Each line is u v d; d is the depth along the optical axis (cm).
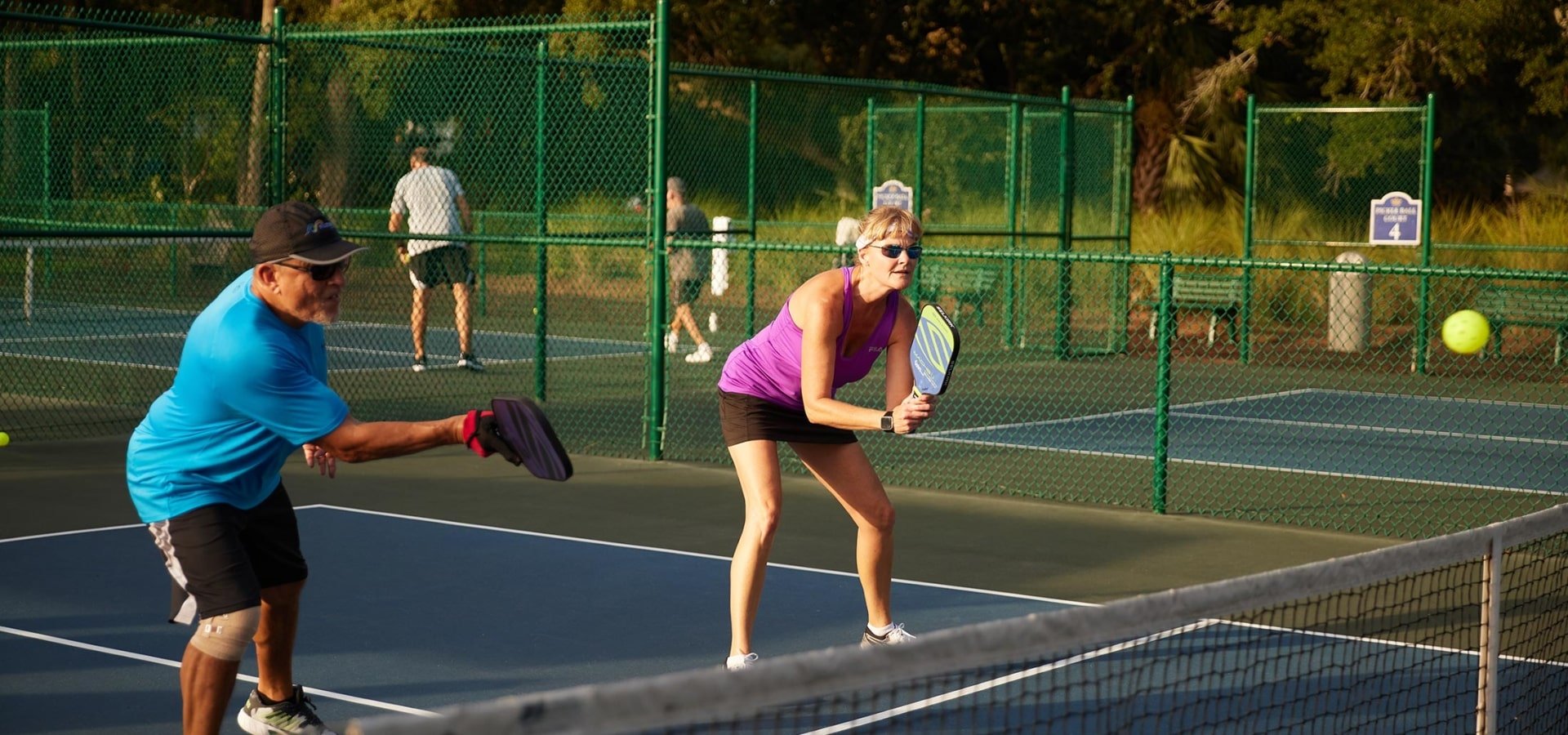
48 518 1066
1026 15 4272
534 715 261
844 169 3934
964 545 1041
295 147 2183
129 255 2730
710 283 2667
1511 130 3822
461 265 1905
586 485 1241
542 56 1712
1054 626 344
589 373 1991
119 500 1135
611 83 2225
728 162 3900
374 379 1873
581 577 924
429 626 805
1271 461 1443
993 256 1216
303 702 617
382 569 934
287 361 520
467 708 256
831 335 680
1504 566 958
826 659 301
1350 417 1781
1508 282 2497
